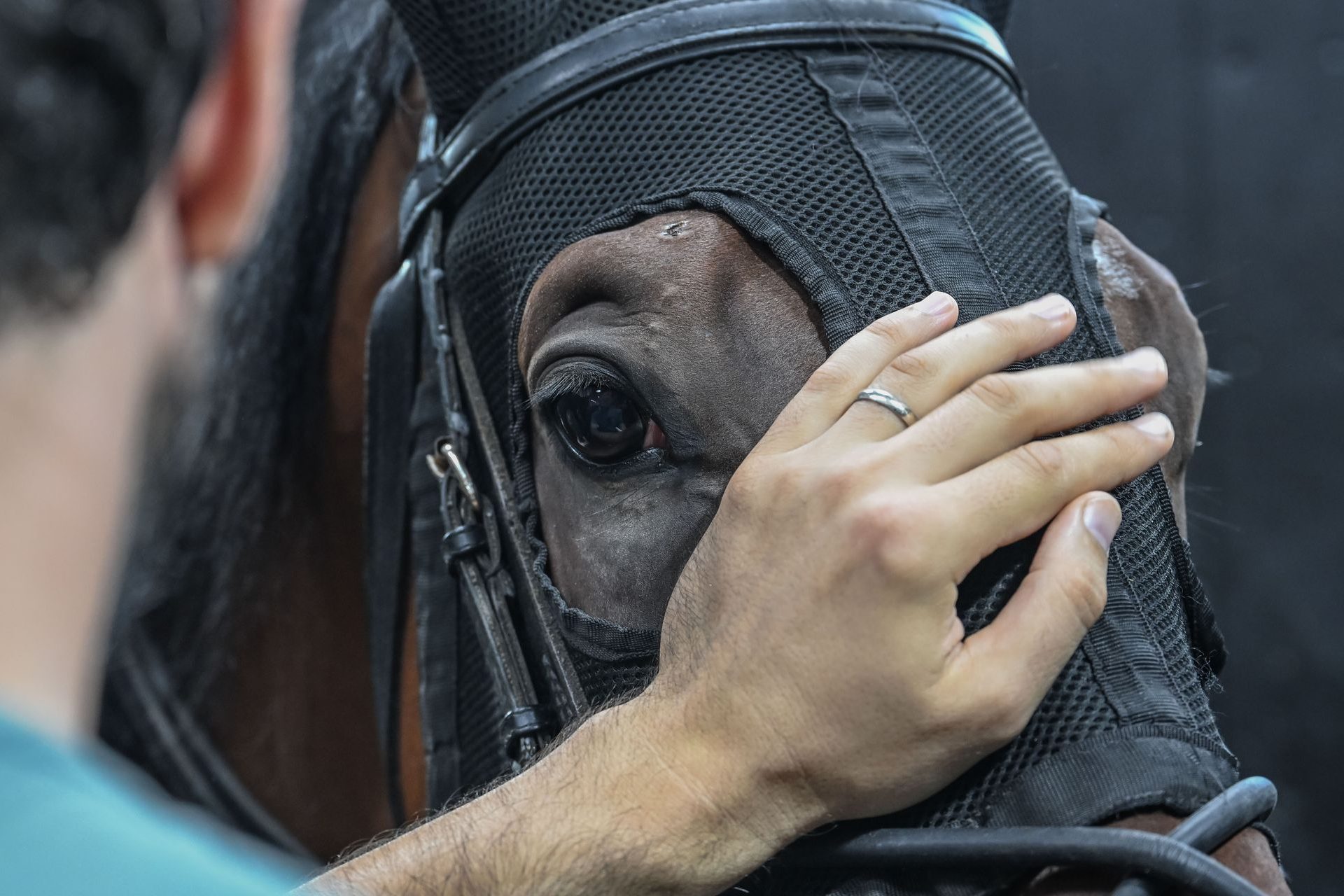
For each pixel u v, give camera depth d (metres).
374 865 1.08
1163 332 1.33
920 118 1.27
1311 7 4.33
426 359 1.46
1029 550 1.06
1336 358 4.33
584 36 1.32
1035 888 0.98
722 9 1.30
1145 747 1.00
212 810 1.74
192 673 1.72
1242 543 4.38
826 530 1.00
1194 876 0.91
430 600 1.46
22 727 0.39
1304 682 4.31
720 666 1.03
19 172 0.42
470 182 1.41
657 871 1.01
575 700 1.23
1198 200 4.45
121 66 0.43
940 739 0.98
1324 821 4.29
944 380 1.06
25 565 0.41
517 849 1.04
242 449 1.66
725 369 1.14
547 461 1.25
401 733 1.63
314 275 1.68
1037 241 1.24
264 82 0.50
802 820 1.02
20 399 0.42
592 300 1.20
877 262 1.16
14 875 0.36
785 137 1.22
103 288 0.44
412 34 1.42
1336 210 4.33
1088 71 4.50
